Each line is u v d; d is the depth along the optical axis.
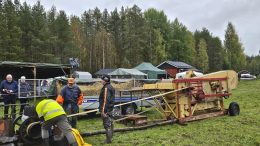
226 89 13.70
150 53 75.00
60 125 7.19
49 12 78.00
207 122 11.86
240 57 101.88
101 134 9.80
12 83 12.64
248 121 11.73
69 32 66.31
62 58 63.03
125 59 69.38
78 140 7.46
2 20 50.94
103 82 8.87
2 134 7.79
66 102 9.19
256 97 20.77
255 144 8.41
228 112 13.35
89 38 76.62
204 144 8.49
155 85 12.42
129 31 75.31
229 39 102.75
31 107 7.93
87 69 72.31
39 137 7.84
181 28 91.69
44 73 25.12
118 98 13.71
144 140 9.05
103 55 71.75
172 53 88.06
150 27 77.88
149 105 14.77
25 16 56.56
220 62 103.88
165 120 11.95
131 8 78.94
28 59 54.94
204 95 12.40
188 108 12.00
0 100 15.11
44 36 57.62
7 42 49.06
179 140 8.98
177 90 11.59
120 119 11.10
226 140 8.88
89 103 13.64
